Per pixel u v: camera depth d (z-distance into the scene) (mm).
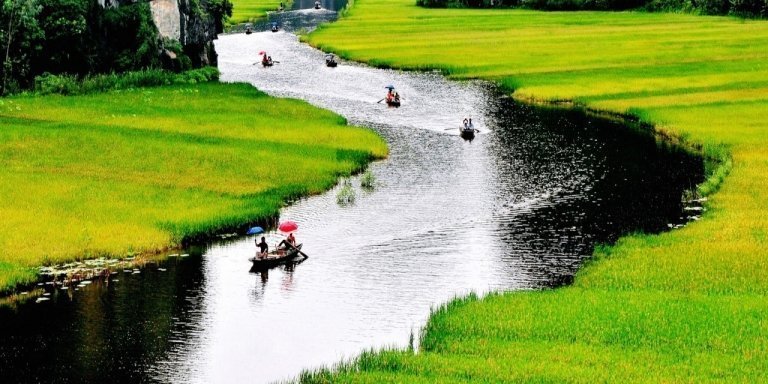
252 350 110250
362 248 148875
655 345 105812
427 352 105500
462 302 121812
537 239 153000
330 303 125562
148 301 125938
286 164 199250
